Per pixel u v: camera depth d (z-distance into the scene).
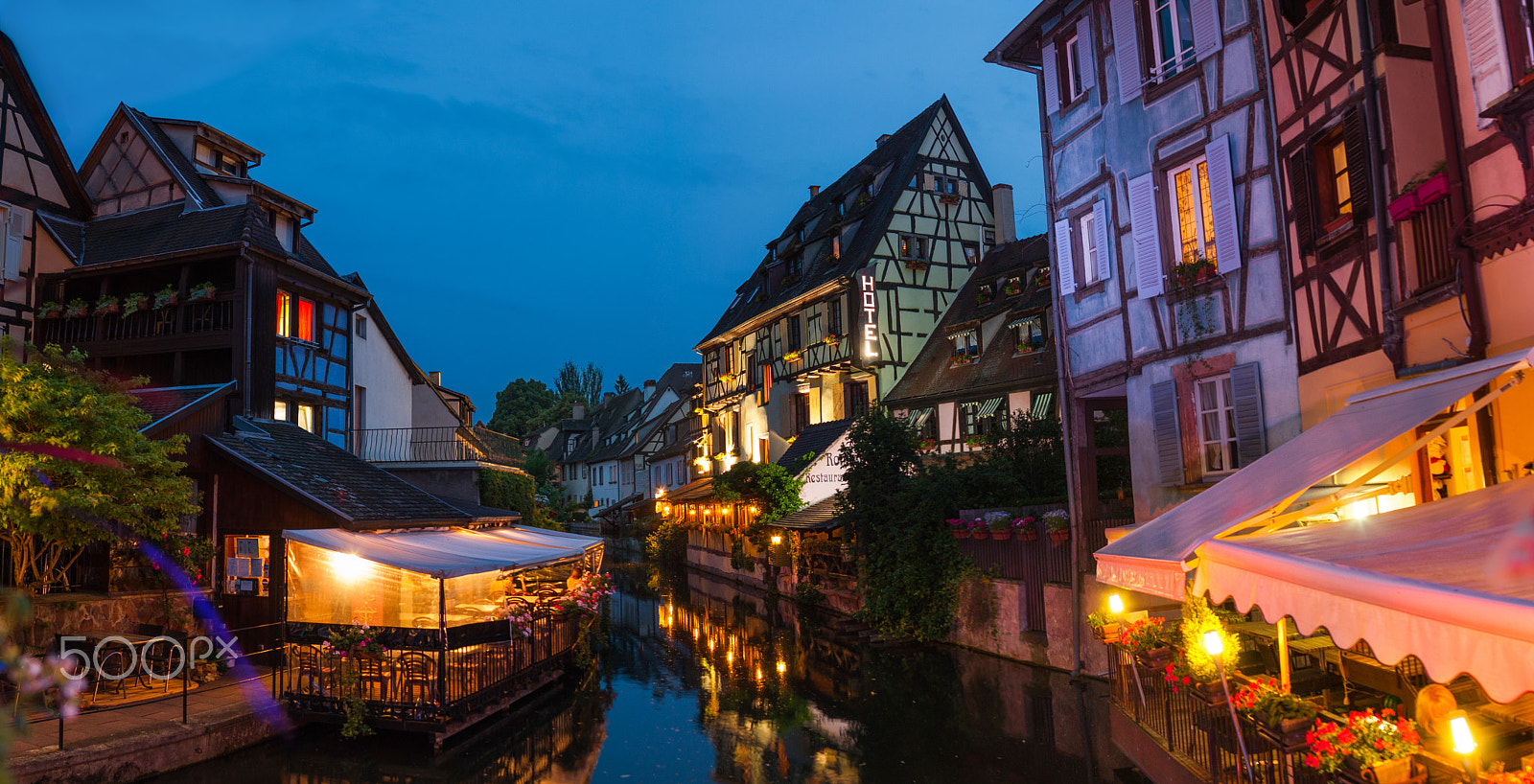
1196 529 6.26
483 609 14.74
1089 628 12.78
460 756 10.26
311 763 9.93
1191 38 11.38
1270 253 9.91
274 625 11.60
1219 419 10.88
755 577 28.20
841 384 29.31
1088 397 13.52
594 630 19.19
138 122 20.62
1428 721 4.98
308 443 16.42
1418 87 7.86
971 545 16.14
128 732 9.20
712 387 40.34
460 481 23.78
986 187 30.61
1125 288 12.34
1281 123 9.61
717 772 9.58
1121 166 12.43
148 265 17.30
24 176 18.38
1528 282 6.21
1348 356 8.52
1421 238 7.35
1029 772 9.09
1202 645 6.34
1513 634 3.16
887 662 15.29
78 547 12.02
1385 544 4.53
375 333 25.62
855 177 32.19
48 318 17.89
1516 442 6.50
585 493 67.56
